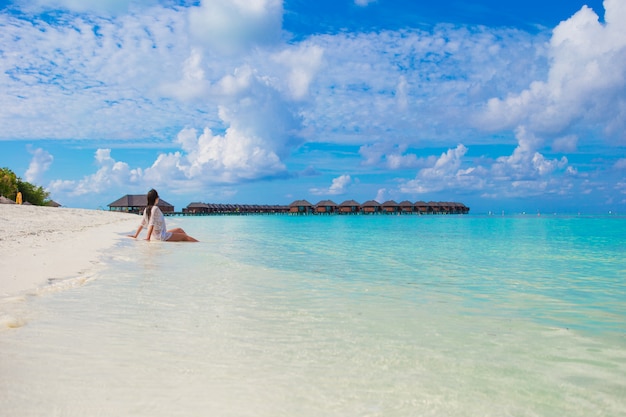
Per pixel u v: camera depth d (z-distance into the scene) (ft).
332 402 7.27
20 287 15.81
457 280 21.02
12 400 6.88
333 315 13.51
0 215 57.82
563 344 10.69
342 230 76.18
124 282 18.17
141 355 9.27
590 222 121.80
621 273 23.70
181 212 287.89
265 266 25.50
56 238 35.01
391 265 26.84
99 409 6.69
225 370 8.57
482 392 7.77
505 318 13.34
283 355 9.59
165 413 6.65
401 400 7.41
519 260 29.96
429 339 11.03
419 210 337.11
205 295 16.08
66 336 10.41
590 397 7.61
